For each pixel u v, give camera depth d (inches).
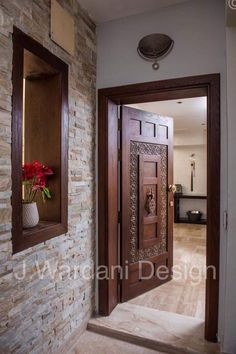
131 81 77.8
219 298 69.9
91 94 79.4
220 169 68.7
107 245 82.5
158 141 105.8
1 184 45.9
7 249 47.4
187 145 252.5
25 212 56.4
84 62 74.9
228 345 63.4
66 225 66.4
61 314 65.3
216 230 69.2
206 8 70.0
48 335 60.1
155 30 75.1
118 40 79.4
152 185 104.3
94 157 82.4
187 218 265.7
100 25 81.5
